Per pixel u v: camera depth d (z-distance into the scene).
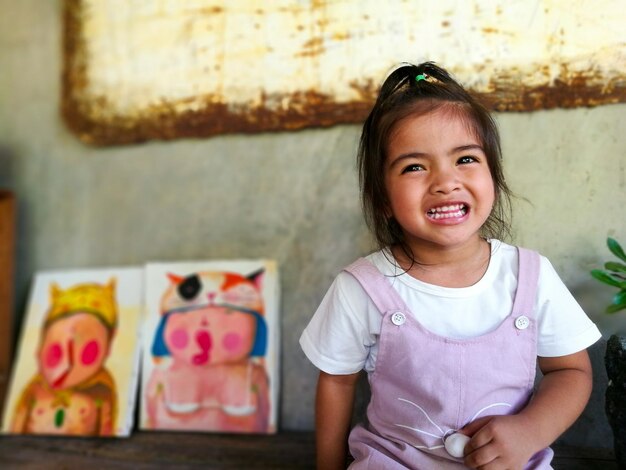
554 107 1.34
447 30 1.39
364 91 1.46
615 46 1.29
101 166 1.76
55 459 1.45
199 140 1.66
